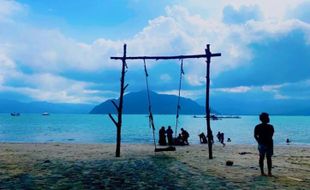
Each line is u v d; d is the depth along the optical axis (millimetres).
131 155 19688
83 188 9164
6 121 135625
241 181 10445
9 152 21344
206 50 18172
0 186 9359
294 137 55406
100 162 15523
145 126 103500
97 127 92500
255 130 11938
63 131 70562
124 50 18828
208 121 18375
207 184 9883
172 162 15844
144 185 9672
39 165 14188
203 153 22078
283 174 12227
